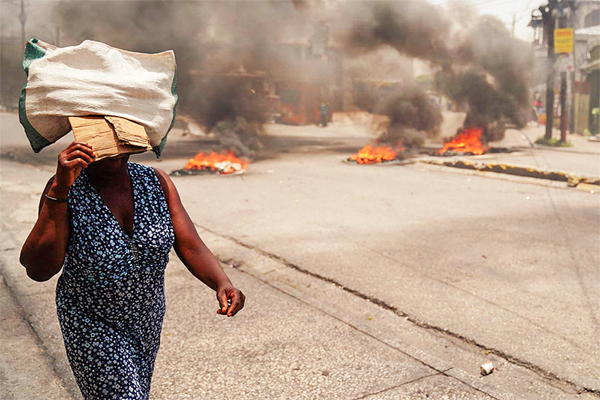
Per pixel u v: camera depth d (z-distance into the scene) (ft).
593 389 10.62
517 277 17.26
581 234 22.54
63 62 5.99
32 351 11.66
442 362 11.38
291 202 29.37
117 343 6.28
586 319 13.98
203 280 6.85
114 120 5.84
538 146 63.31
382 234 22.53
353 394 10.10
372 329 13.07
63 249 5.93
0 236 21.30
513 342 12.71
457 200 29.99
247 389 10.28
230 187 34.24
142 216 6.35
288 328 13.10
